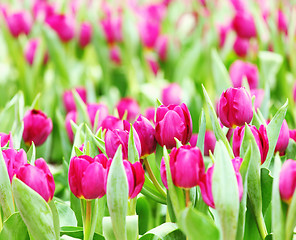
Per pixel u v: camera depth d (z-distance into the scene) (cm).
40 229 169
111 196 169
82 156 173
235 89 183
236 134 178
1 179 176
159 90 285
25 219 169
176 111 180
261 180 183
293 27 313
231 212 164
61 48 322
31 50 326
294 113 250
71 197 195
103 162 175
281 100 302
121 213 170
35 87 332
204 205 177
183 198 171
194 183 168
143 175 173
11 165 177
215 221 180
